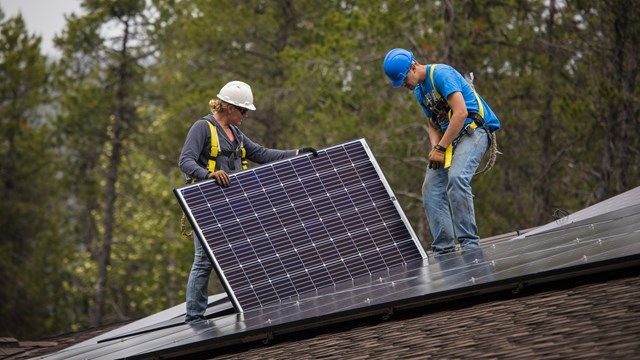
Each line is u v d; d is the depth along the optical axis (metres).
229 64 60.62
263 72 60.78
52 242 70.19
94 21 67.38
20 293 68.50
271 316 13.22
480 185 46.03
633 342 8.93
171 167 64.81
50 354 17.64
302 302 13.70
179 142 60.41
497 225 46.78
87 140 68.81
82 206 76.06
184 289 65.94
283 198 15.33
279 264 14.68
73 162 70.62
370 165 16.03
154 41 67.75
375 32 46.47
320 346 11.95
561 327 10.06
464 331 10.95
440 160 14.96
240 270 14.53
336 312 12.28
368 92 47.31
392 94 48.19
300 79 48.75
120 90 68.38
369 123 47.62
